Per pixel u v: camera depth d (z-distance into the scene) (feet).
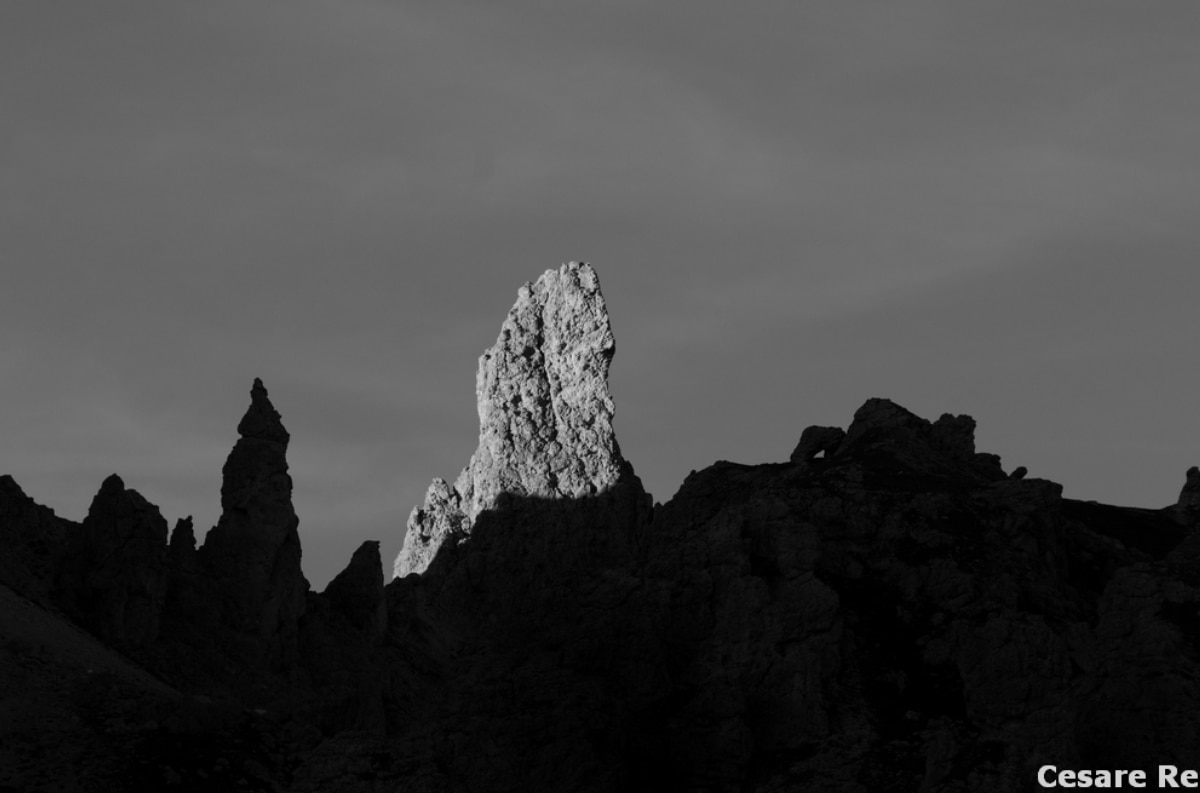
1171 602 593.01
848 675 603.26
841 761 583.17
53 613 589.73
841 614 611.06
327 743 566.77
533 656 602.85
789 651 601.62
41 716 550.77
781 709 595.88
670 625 609.83
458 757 572.51
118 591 593.83
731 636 604.90
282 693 598.34
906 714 594.24
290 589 613.11
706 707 594.24
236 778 552.41
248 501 613.52
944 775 562.66
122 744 550.36
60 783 536.83
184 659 593.83
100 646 586.04
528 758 575.79
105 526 599.57
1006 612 603.26
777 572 613.52
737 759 588.91
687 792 588.91
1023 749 567.18
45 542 609.83
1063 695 584.81
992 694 587.68
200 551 612.29
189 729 559.38
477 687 585.22
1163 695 579.48
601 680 598.34
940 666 603.67
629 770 590.14
